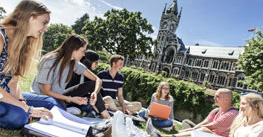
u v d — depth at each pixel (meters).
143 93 11.95
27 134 1.83
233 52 51.53
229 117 3.09
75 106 3.28
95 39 32.56
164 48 63.28
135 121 3.85
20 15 1.69
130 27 33.03
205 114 10.05
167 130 4.43
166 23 65.50
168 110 4.27
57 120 2.00
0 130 1.88
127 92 13.05
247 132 2.44
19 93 2.16
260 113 2.44
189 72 56.53
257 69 16.94
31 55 2.11
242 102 2.62
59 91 2.89
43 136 1.79
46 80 2.65
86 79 3.69
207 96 10.13
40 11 1.73
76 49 2.77
